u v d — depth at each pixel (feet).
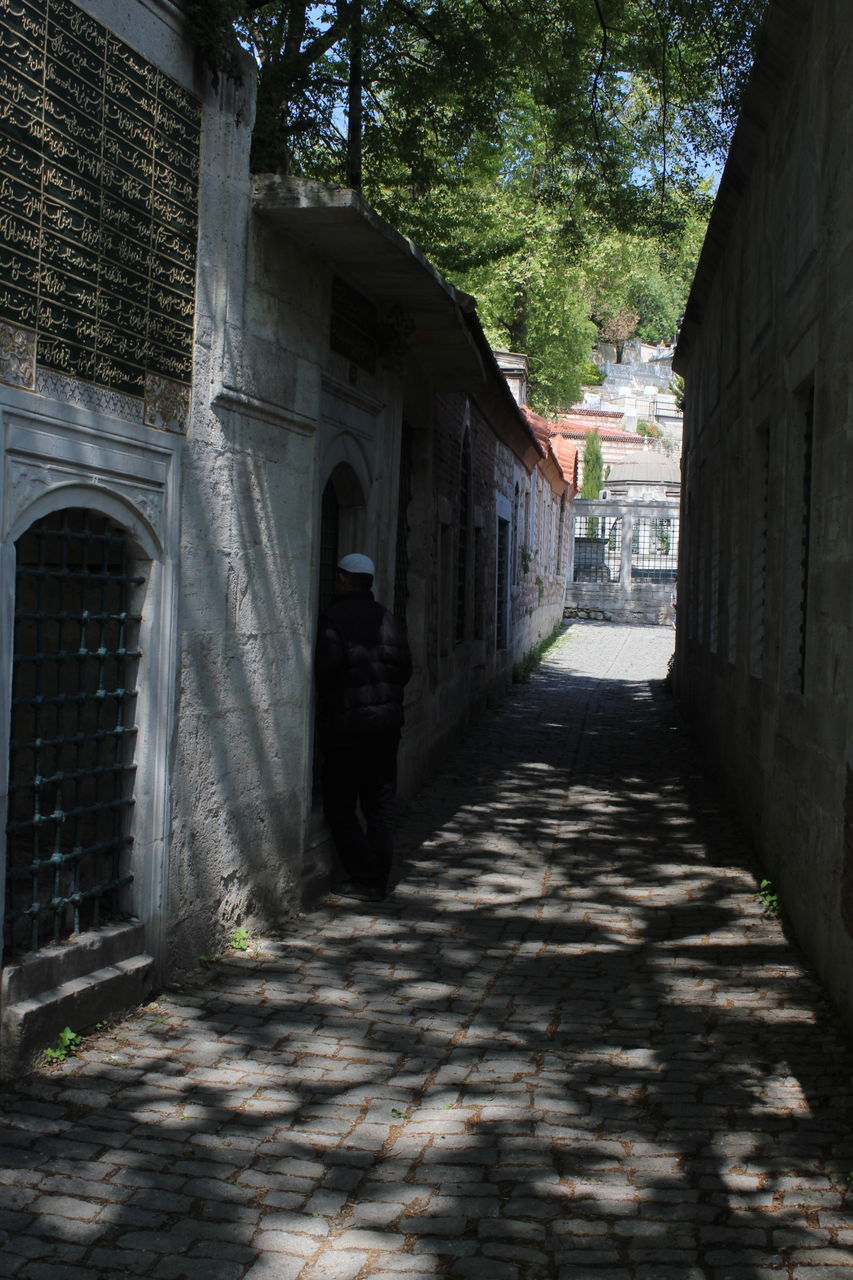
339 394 23.30
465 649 45.24
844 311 17.95
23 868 14.34
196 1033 15.69
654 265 96.84
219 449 18.04
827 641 18.78
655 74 36.96
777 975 18.97
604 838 29.30
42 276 13.56
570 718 52.42
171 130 16.37
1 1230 10.73
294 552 21.16
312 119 30.68
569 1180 12.14
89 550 16.47
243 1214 11.28
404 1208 11.52
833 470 18.56
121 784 16.11
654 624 118.83
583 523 125.59
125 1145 12.45
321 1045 15.61
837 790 17.61
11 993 13.73
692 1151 12.82
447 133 36.27
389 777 23.43
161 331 16.22
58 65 13.76
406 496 33.55
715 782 37.17
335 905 22.72
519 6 34.76
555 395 112.57
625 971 19.19
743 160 30.25
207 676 17.93
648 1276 10.43
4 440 12.95
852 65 18.02
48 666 16.85
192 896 17.84
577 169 42.32
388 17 33.24
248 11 19.90
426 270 22.67
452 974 18.86
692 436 50.78
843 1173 12.35
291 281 20.31
